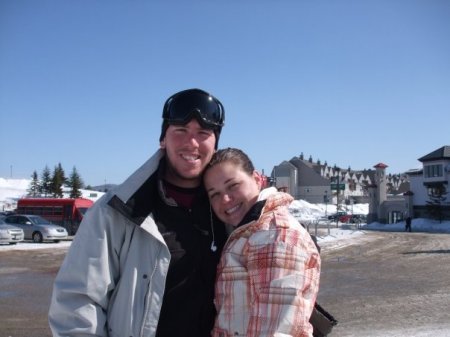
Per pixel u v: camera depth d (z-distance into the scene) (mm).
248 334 2020
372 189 64812
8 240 25000
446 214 57094
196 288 2316
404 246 27531
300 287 2018
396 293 11766
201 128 2395
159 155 2416
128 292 2162
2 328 8000
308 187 101688
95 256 2146
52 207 33562
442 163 58312
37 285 12797
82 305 2117
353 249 25656
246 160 2463
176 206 2363
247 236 2232
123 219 2215
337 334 7633
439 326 8031
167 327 2238
